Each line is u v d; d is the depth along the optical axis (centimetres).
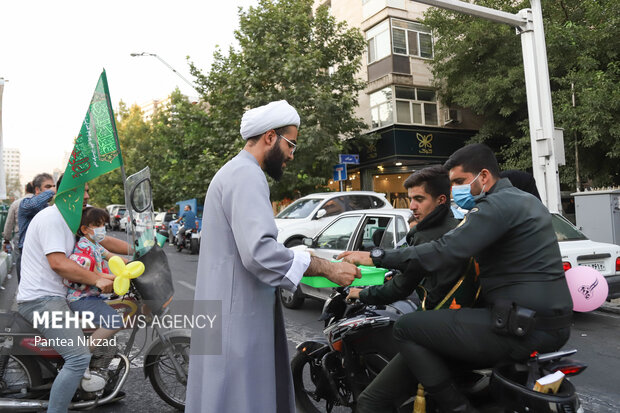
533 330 182
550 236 189
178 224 1756
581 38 1252
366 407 235
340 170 1360
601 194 842
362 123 1798
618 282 558
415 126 1873
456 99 1673
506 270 189
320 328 565
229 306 178
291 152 198
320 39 1680
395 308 283
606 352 457
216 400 173
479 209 190
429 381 206
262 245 167
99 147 280
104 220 307
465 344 195
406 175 1995
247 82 1561
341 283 187
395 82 1861
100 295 310
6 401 291
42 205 548
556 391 178
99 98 280
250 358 177
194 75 1730
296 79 1519
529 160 1452
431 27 1706
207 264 183
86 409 310
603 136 1169
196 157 1847
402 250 200
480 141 1697
